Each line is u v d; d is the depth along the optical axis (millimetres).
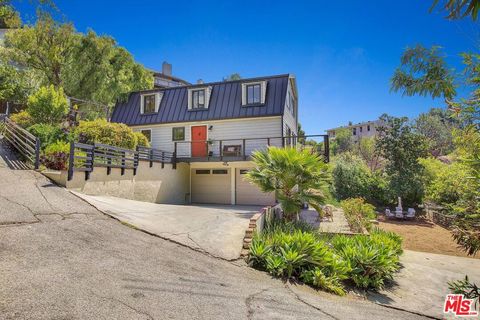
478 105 2697
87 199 7066
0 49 18047
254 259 5016
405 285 5469
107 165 9289
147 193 12164
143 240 5051
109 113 19375
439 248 9586
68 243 4168
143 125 17234
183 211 8578
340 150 43656
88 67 19000
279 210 9664
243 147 14383
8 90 16562
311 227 8289
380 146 19344
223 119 15539
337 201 19859
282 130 14586
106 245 4414
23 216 4887
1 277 2877
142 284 3307
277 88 15492
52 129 10930
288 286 4359
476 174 2898
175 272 3912
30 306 2449
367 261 5160
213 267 4500
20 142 9938
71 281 3055
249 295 3637
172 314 2740
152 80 25453
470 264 7316
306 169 7699
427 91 3262
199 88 16625
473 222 2961
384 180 19609
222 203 16391
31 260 3398
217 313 2947
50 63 19172
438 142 28859
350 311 3750
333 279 4719
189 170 16797
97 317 2445
